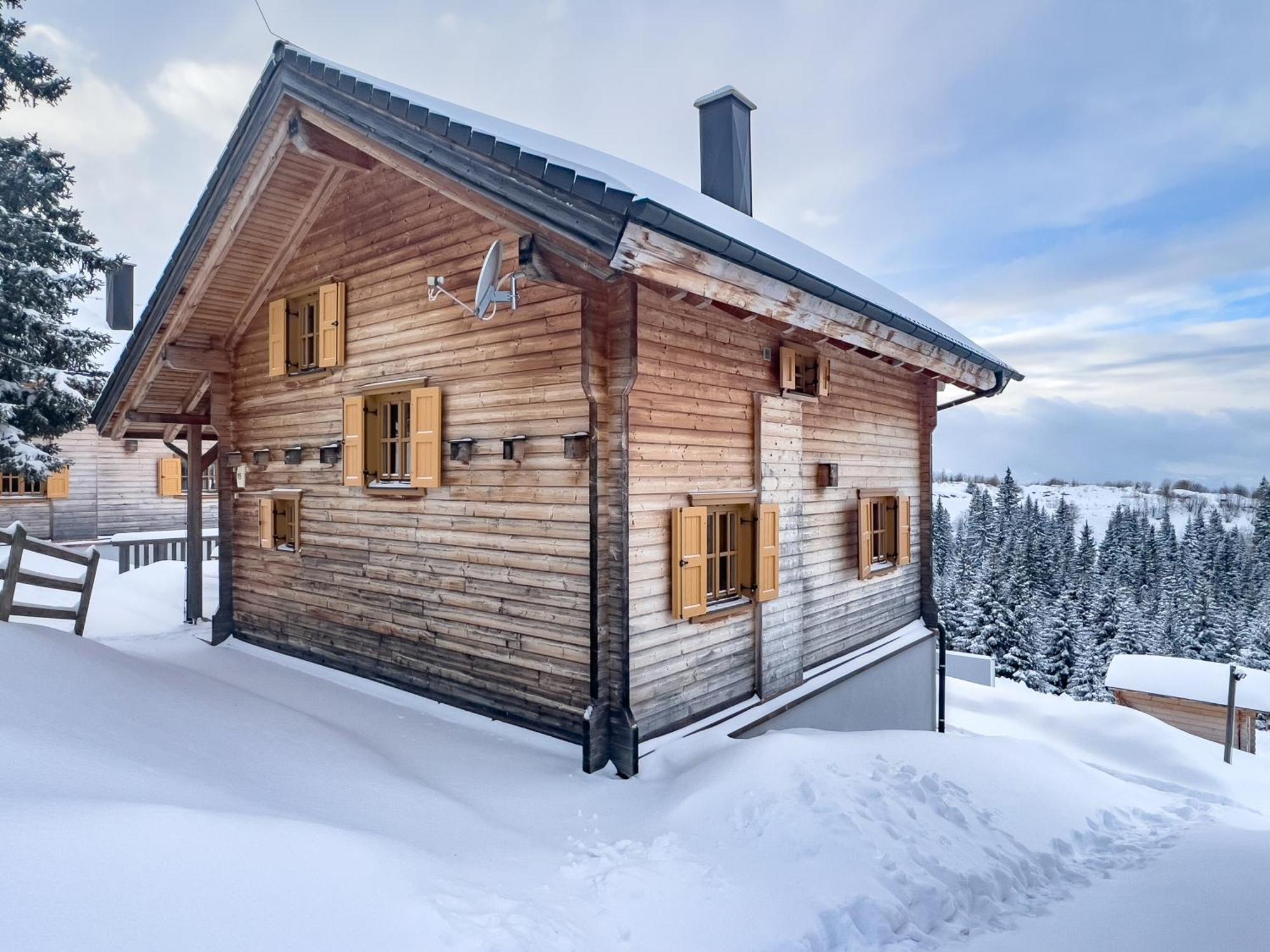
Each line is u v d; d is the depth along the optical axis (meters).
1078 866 4.35
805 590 7.45
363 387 7.05
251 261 7.84
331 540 7.46
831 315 6.02
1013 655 30.27
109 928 2.15
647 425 5.35
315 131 6.34
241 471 8.56
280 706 5.86
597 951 2.86
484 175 4.75
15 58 12.52
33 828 2.47
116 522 17.02
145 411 9.55
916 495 9.95
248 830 2.83
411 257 6.58
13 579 6.53
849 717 7.83
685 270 4.56
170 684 5.86
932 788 4.68
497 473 5.88
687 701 5.75
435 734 5.62
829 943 3.18
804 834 3.88
